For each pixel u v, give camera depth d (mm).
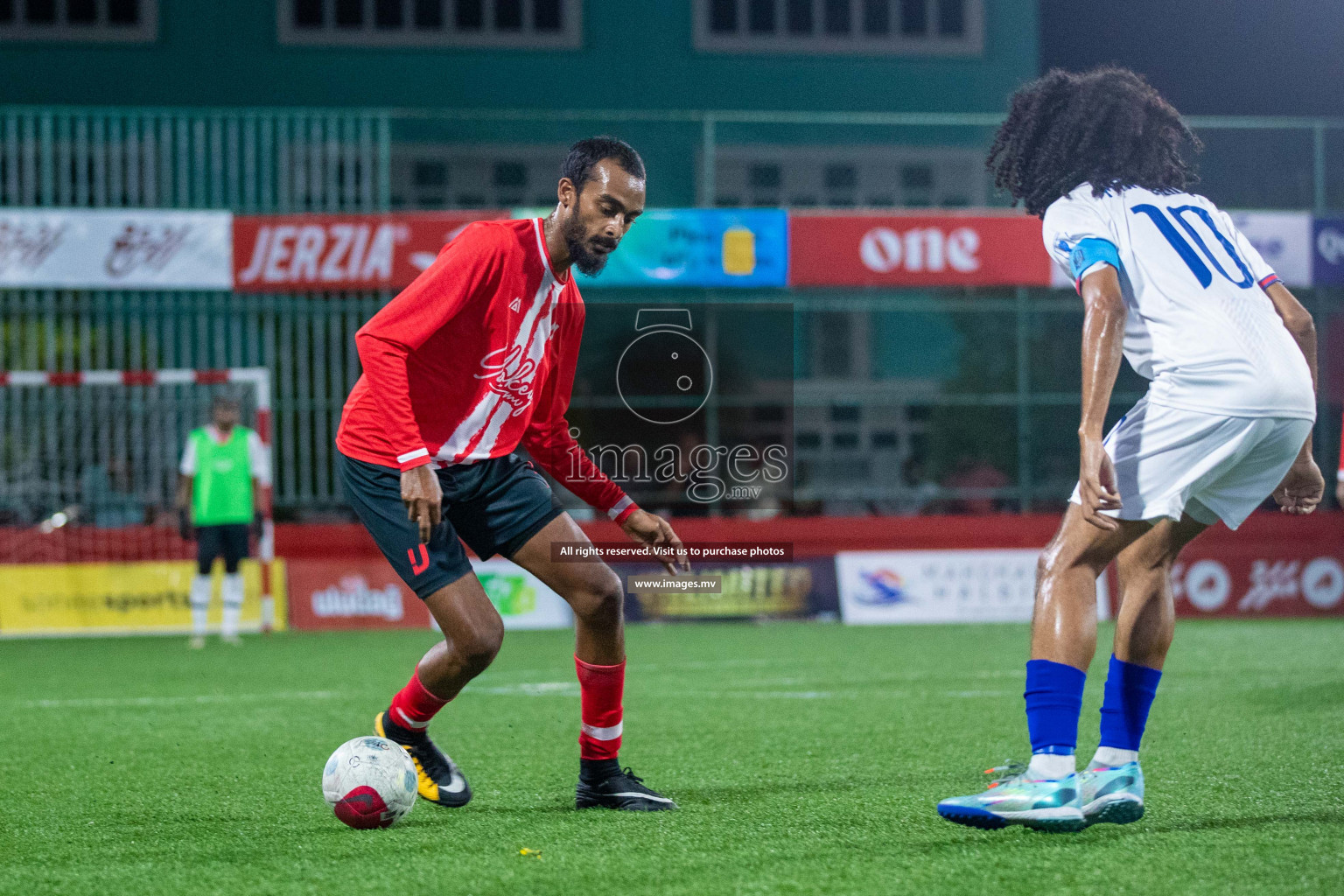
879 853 8797
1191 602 35969
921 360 54188
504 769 12875
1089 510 8570
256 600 35219
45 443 36125
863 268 34906
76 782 12516
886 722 16250
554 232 9930
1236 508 9578
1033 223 35406
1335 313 37969
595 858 8812
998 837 9227
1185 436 8875
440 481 10117
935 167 60875
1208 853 8641
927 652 26812
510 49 60031
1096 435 8641
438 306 9523
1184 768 12109
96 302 36125
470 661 10008
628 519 10844
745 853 8875
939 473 46062
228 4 59281
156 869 8797
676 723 16422
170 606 35125
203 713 18281
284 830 9992
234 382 35031
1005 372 45750
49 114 35688
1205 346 8883
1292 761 12477
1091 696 18641
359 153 47312
